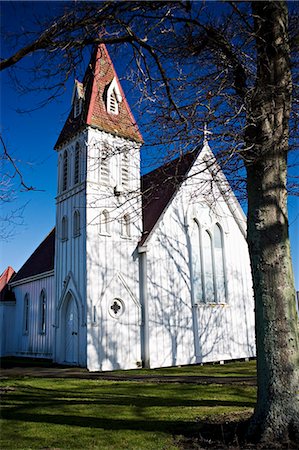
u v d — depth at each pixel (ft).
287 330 20.81
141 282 67.31
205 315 71.00
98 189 66.54
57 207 75.00
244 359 74.74
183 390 37.14
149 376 50.62
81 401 32.89
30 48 20.95
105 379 48.14
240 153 23.59
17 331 90.89
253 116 22.98
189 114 25.27
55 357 68.69
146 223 72.28
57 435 22.52
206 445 19.77
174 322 67.00
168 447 19.67
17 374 56.18
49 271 78.02
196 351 68.18
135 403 31.30
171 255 69.51
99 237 64.75
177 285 69.00
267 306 21.20
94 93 70.69
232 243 78.38
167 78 25.43
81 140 69.82
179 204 72.23
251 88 23.34
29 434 22.86
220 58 25.80
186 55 26.12
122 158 70.59
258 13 23.80
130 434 22.25
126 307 64.64
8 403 32.86
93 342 60.18
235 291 76.64
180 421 24.68
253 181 22.95
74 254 67.15
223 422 23.45
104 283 63.52
